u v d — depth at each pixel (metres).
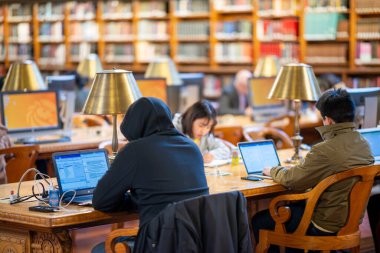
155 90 7.82
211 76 12.33
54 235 3.73
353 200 4.30
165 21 12.78
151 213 3.63
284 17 11.49
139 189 3.64
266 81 8.65
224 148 5.46
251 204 5.12
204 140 5.46
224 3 12.05
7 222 3.79
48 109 6.86
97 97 4.20
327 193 4.30
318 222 4.34
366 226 6.16
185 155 3.75
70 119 7.34
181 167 3.70
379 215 5.16
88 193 3.99
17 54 14.77
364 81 10.71
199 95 9.22
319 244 4.29
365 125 5.77
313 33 11.06
